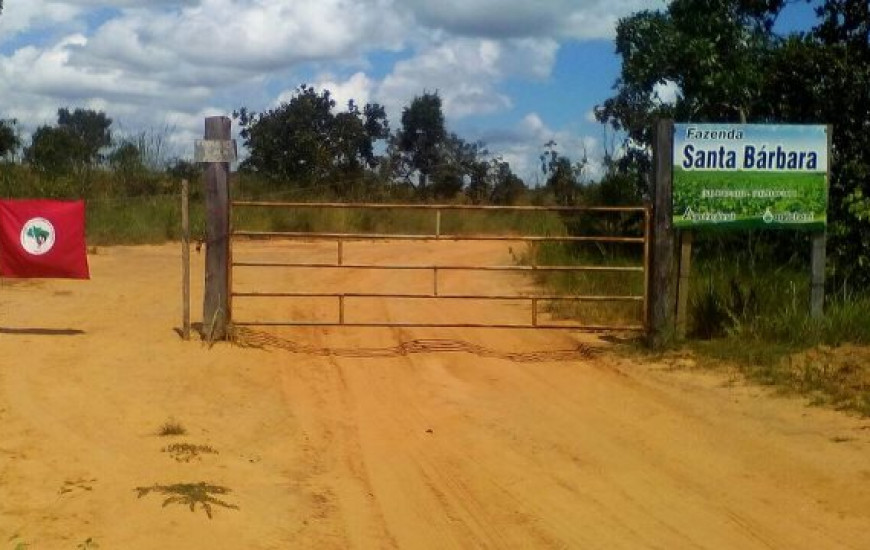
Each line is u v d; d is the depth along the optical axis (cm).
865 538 653
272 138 4234
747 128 1245
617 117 2195
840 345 1205
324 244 2975
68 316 1381
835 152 1577
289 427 916
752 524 680
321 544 634
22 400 921
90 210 2872
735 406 995
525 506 721
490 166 4769
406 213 3478
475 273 2148
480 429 931
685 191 1252
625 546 645
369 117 4738
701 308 1334
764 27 1803
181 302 1554
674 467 809
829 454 829
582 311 1513
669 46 1806
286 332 1376
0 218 1180
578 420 962
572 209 1256
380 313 1573
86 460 757
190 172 3438
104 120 5869
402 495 741
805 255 1634
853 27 1658
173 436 847
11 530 611
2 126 3194
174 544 607
